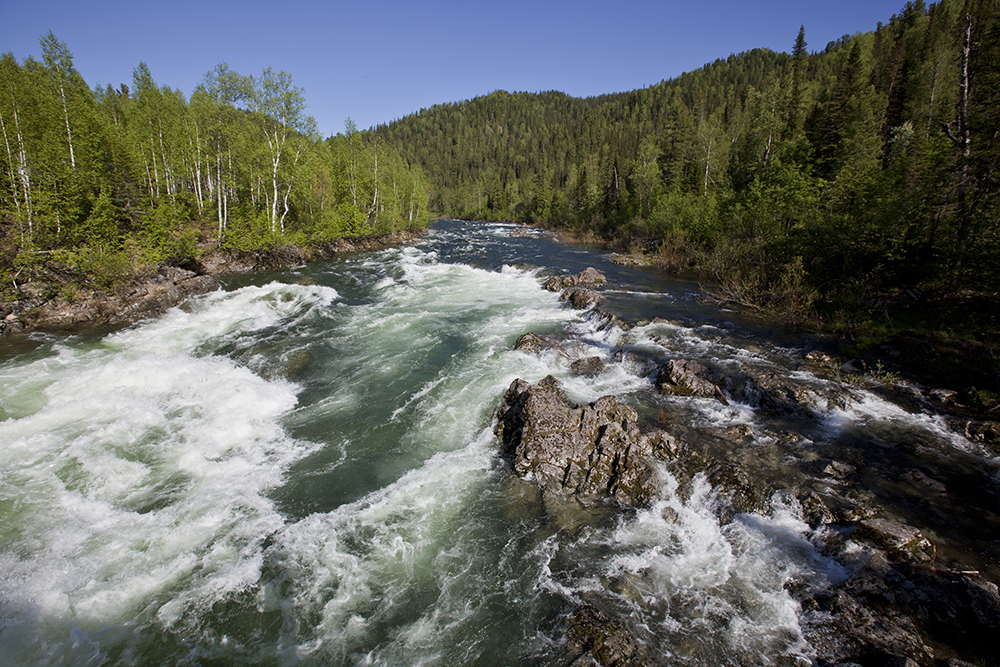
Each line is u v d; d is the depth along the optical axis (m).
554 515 8.92
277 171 36.66
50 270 22.53
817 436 10.89
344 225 46.31
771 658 6.01
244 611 6.98
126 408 12.95
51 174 24.38
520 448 10.29
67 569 7.64
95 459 10.62
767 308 21.50
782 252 25.69
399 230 57.78
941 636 5.97
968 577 6.77
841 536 7.71
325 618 6.89
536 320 20.56
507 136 197.88
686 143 61.38
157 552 8.06
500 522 8.80
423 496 9.48
